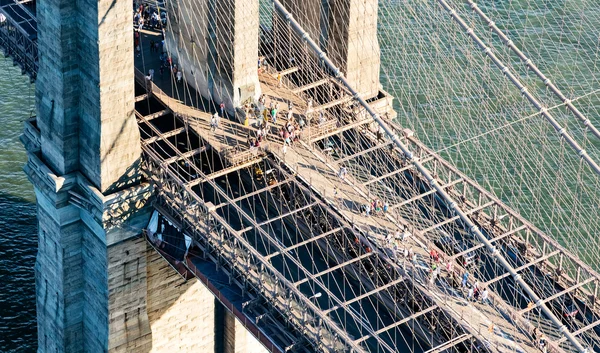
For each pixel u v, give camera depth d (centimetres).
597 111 15875
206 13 12212
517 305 10800
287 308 10512
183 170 11775
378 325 10669
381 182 11850
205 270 11319
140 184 11656
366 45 12750
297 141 12044
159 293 12288
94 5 10781
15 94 16188
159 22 13712
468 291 10606
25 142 12275
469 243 11400
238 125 12275
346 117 12631
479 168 13300
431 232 11419
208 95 12575
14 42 13500
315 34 12950
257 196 11956
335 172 11762
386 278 11012
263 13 16712
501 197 14400
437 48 14325
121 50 11075
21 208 14638
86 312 12419
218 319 12938
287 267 10844
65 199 11775
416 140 12156
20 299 13588
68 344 12550
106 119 11256
